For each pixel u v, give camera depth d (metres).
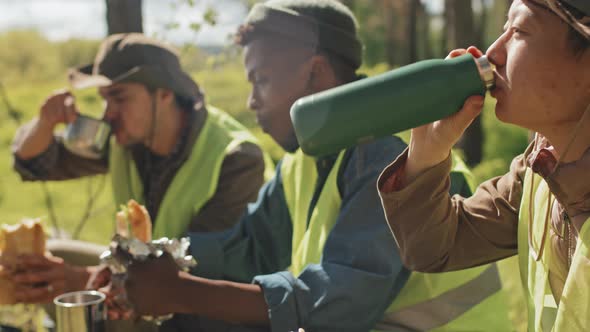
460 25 7.12
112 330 2.24
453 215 1.63
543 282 1.52
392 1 13.07
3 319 2.79
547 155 1.42
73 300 2.16
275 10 2.18
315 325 2.00
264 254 2.49
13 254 2.48
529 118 1.35
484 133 7.79
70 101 3.08
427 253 1.62
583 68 1.31
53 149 3.19
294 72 2.18
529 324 1.62
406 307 2.11
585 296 1.35
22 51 8.41
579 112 1.34
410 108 1.30
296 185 2.36
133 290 2.11
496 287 2.17
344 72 2.21
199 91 2.88
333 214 2.16
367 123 1.29
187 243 2.20
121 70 2.80
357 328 2.02
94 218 5.12
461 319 2.11
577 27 1.26
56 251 2.87
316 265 2.04
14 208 6.07
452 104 1.33
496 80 1.36
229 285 2.08
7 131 8.09
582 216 1.39
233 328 2.18
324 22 2.17
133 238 2.14
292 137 2.25
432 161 1.48
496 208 1.67
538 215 1.54
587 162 1.35
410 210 1.55
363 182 2.06
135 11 3.48
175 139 2.83
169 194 2.80
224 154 2.77
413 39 10.95
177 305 2.09
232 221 2.76
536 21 1.31
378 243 2.00
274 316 1.99
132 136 2.85
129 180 2.94
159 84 2.78
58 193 6.46
